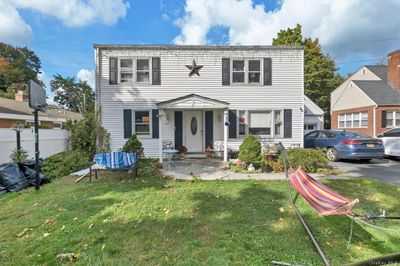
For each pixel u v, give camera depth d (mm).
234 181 7609
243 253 3326
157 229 4098
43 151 11445
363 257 3246
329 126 33906
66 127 13391
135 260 3176
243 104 13211
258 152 9656
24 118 18703
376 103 18766
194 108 11961
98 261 3145
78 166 9859
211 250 3402
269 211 4891
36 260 3232
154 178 8133
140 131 13102
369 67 24109
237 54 13148
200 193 6211
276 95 13250
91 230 4098
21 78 40625
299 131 13305
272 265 3059
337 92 24812
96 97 12898
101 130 12500
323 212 3771
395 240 3701
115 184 7238
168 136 13336
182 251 3389
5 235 4020
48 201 5781
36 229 4238
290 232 3977
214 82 13148
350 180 7566
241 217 4590
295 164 9055
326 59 34094
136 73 13000
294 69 13250
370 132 19391
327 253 3332
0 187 7195
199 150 13500
